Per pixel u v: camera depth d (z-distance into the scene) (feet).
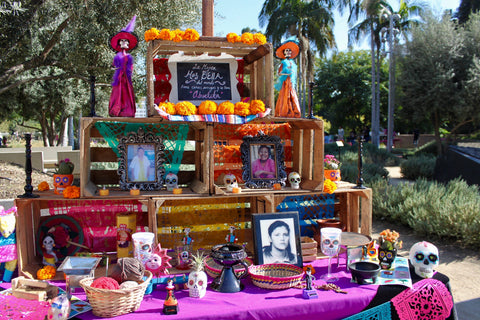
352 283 8.93
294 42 10.98
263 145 11.57
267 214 9.93
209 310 7.53
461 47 49.73
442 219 18.76
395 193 23.44
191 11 25.45
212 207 11.84
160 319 7.20
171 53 10.98
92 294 7.27
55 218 10.44
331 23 81.30
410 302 8.53
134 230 10.34
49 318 7.16
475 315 11.59
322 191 10.88
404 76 51.67
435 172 38.55
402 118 54.60
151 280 8.79
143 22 24.08
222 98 11.01
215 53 11.09
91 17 22.86
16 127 150.71
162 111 9.42
